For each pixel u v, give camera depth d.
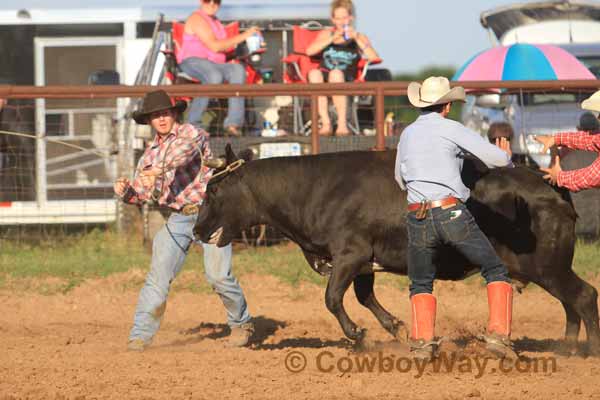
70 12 36.06
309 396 14.87
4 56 35.97
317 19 35.88
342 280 17.86
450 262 17.61
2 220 32.25
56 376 16.42
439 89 16.22
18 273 25.91
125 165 30.77
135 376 16.30
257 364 17.50
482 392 15.03
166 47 33.00
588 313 17.56
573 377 16.06
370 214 17.80
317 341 21.02
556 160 17.20
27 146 33.69
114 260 27.08
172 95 27.59
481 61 33.28
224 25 35.31
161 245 18.94
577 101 32.34
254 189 18.50
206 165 18.33
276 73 35.91
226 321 23.09
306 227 18.30
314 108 27.88
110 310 23.91
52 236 31.11
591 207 28.02
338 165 18.33
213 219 18.67
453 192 15.77
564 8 38.56
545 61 32.31
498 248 17.75
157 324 19.08
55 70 36.19
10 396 14.98
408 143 16.12
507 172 17.75
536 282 17.80
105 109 33.56
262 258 27.12
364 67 31.81
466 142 15.80
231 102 29.72
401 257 17.88
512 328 22.23
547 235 17.45
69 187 32.72
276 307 24.12
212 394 15.02
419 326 16.16
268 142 28.77
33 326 22.34
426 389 15.28
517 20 38.56
